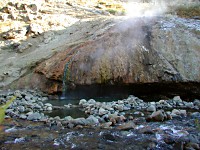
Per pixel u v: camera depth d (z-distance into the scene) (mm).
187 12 16891
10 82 12492
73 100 11031
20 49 14594
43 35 15422
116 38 12250
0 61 13961
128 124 6840
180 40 11836
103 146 5551
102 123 7297
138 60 11266
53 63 12086
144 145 5559
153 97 11219
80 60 11570
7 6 17406
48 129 6836
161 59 11148
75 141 5887
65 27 16219
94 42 12281
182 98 10883
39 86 12039
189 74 10594
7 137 6176
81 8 20438
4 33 15578
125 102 9891
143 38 12141
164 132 6340
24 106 9641
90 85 11211
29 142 5840
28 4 18125
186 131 6312
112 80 11047
